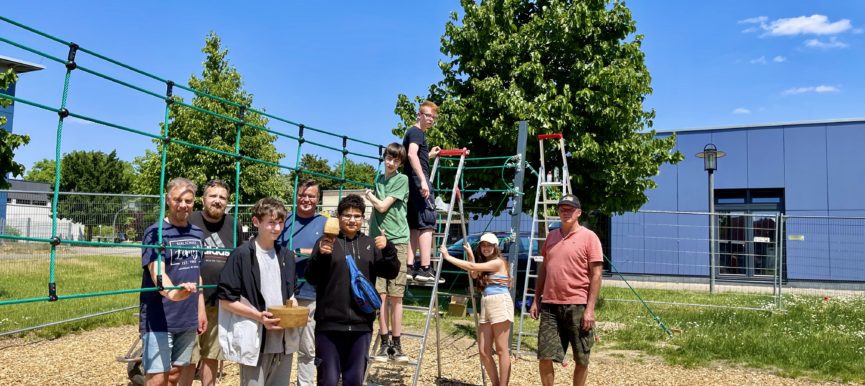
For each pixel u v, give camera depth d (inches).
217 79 657.0
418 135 221.6
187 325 155.2
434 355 300.7
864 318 383.6
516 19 477.4
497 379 219.8
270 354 156.9
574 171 453.7
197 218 174.9
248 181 656.4
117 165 1974.7
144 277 152.7
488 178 450.6
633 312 423.5
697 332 339.0
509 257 282.5
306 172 202.7
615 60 443.8
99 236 456.1
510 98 423.8
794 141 691.4
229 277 146.9
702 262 643.5
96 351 285.0
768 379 255.6
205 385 173.8
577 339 198.5
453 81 487.8
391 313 213.2
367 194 211.3
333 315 160.7
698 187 722.8
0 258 450.0
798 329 349.7
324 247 158.2
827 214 673.0
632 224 669.3
